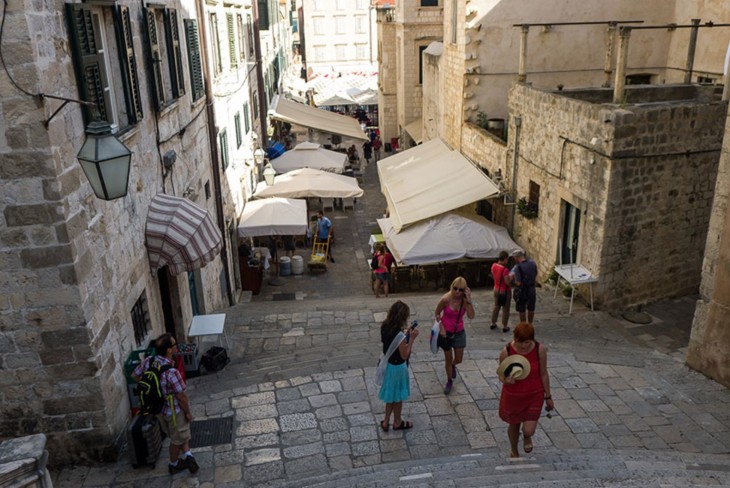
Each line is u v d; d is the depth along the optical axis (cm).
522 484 523
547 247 1388
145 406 644
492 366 872
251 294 1792
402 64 3397
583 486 513
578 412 759
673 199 1161
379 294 1672
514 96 1543
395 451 686
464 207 1761
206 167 1401
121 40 773
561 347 1000
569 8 1791
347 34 6400
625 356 952
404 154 2269
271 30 3444
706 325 878
